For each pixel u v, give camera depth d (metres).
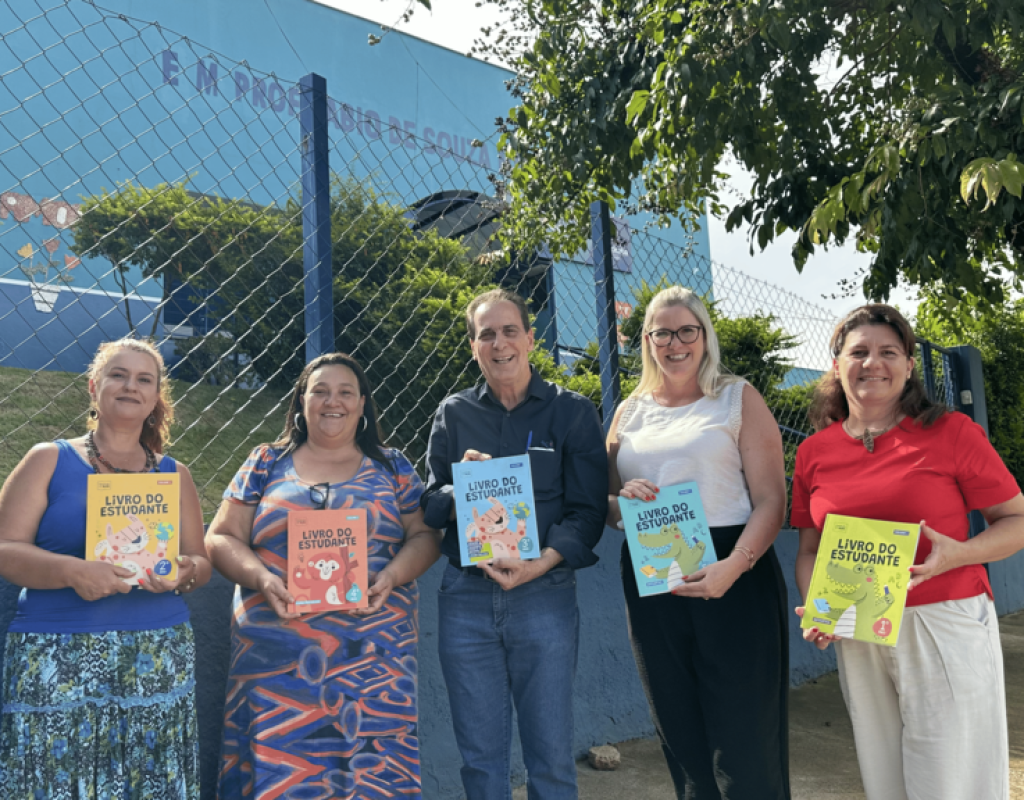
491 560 2.16
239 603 2.15
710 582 2.04
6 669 1.78
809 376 5.78
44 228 6.09
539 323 4.95
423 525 2.36
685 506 2.16
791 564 4.86
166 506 1.88
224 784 2.06
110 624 1.81
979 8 3.52
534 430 2.32
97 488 1.83
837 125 4.89
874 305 2.10
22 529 1.82
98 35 8.20
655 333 2.31
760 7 3.51
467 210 5.06
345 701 2.05
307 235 2.72
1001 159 3.30
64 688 1.74
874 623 1.87
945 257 4.11
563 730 2.19
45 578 1.75
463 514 2.19
